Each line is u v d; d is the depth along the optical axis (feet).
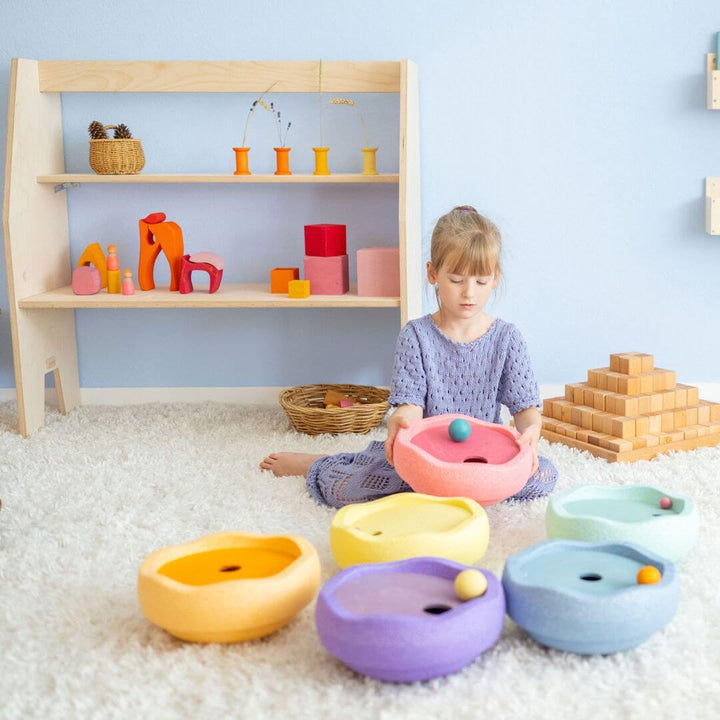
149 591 3.80
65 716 3.41
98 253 7.92
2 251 8.31
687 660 3.71
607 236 8.09
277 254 8.34
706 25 7.73
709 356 8.23
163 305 7.41
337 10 7.88
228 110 8.08
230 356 8.52
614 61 7.83
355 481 5.47
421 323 5.84
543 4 7.79
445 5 7.82
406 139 7.19
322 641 3.57
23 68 7.47
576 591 3.70
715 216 7.75
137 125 8.13
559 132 7.95
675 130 7.90
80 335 8.50
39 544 4.99
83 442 7.16
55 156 8.02
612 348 8.26
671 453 6.60
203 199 8.27
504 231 8.11
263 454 6.72
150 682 3.59
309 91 7.66
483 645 3.54
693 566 4.58
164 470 6.32
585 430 6.84
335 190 8.20
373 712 3.38
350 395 8.09
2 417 7.98
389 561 4.15
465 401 5.87
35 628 4.07
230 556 4.22
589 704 3.42
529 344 8.29
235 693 3.50
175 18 7.93
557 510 4.63
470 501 4.65
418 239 7.85
